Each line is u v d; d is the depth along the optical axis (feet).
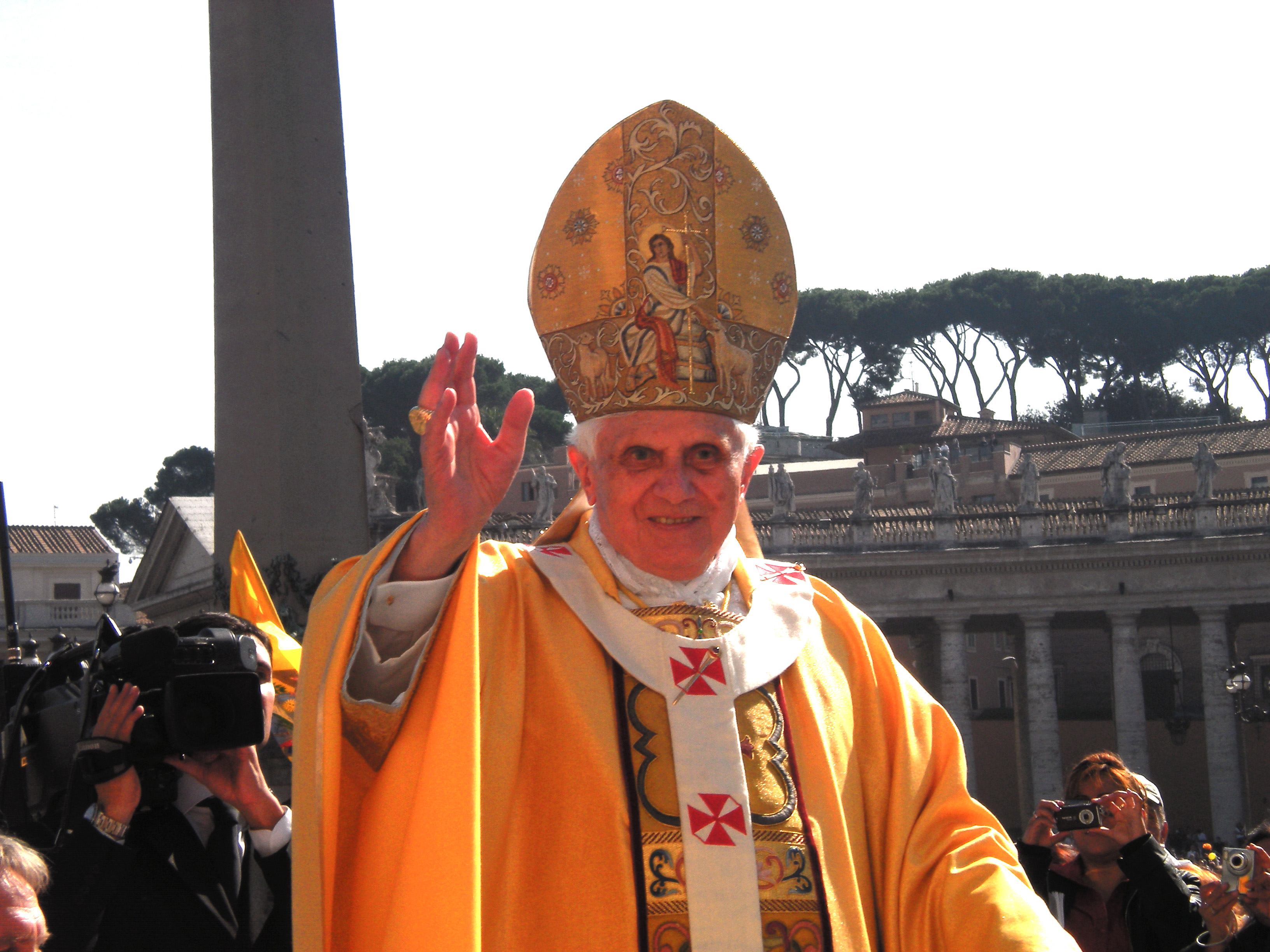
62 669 16.35
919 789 10.28
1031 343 312.91
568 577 10.07
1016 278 309.22
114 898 12.79
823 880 9.29
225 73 37.04
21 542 207.51
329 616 8.84
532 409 8.76
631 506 9.87
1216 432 203.51
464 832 8.20
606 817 9.09
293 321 35.88
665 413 9.86
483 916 8.76
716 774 9.27
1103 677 193.47
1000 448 219.61
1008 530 154.61
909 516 155.84
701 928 8.83
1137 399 307.58
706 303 9.99
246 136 36.50
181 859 13.32
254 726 13.30
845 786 9.94
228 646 13.70
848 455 268.21
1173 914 17.07
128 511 317.83
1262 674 182.09
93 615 192.34
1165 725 182.09
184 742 13.01
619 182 10.22
